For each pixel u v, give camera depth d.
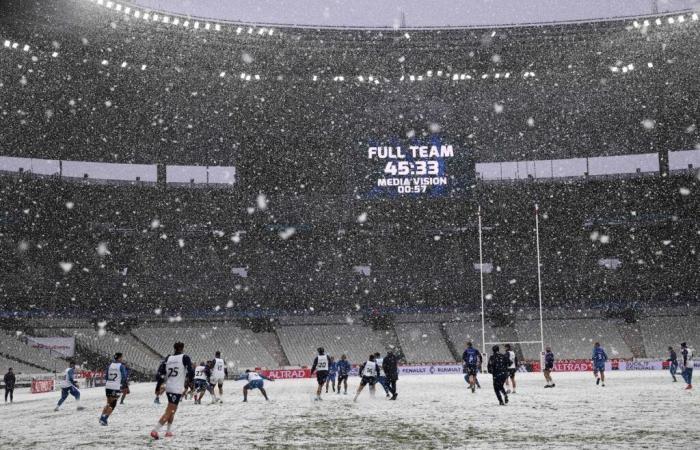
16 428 15.84
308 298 64.56
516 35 58.50
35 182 61.44
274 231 66.94
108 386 16.27
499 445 10.73
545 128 63.78
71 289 60.72
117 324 58.28
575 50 58.19
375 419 15.86
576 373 48.16
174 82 58.22
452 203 66.38
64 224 62.72
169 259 65.50
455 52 59.59
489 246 68.31
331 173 64.94
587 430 12.39
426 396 24.59
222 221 66.12
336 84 61.66
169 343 57.50
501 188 67.06
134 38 54.81
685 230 64.94
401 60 60.25
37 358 49.97
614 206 66.56
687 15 54.72
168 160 65.19
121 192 64.75
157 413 19.78
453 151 63.38
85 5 51.28
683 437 11.19
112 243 64.19
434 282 66.25
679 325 59.31
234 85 59.91
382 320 62.41
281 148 64.88
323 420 16.00
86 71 55.25
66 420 18.08
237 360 56.41
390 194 63.19
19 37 51.06
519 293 64.94
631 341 58.28
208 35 57.12
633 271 65.44
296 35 58.81
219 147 65.00
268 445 11.55
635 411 16.03
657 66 57.62
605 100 60.72
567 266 66.75
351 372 54.34
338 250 68.12
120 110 59.09
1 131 58.34
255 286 65.62
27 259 60.66
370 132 63.59
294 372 51.72
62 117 58.34
